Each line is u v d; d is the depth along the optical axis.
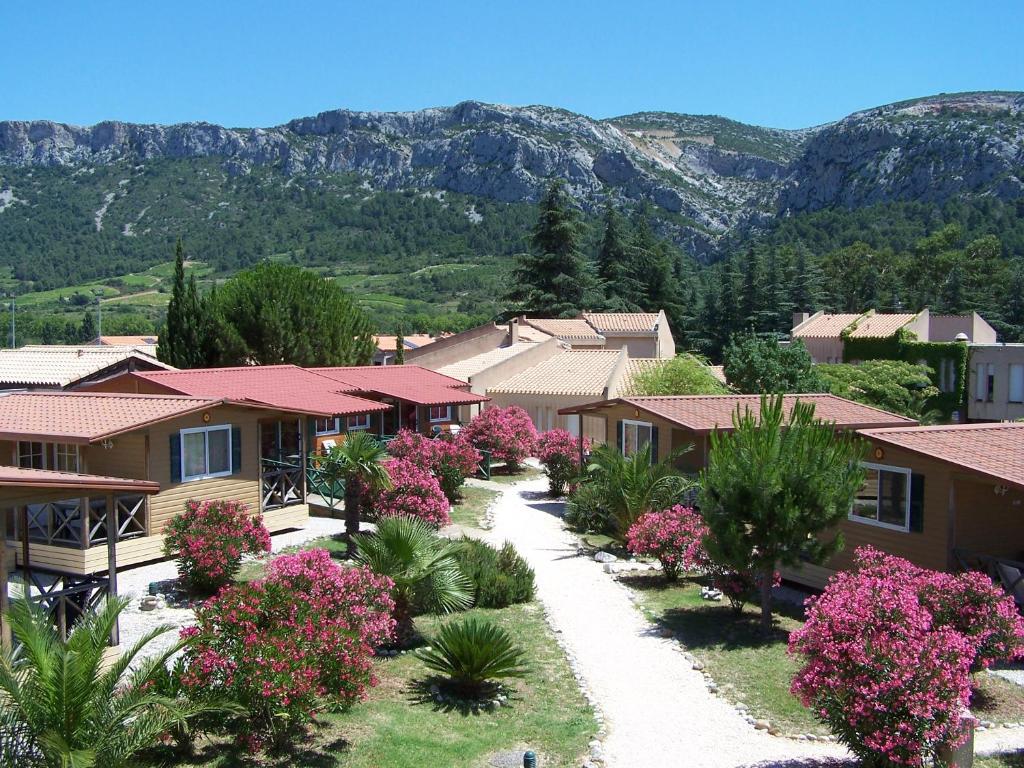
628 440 24.98
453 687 12.46
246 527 16.31
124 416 17.86
